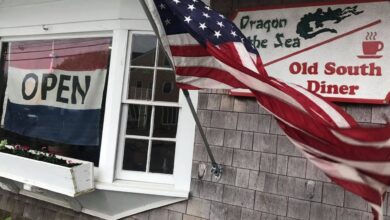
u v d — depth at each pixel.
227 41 2.95
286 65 3.65
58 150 4.91
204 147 4.11
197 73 3.21
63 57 5.02
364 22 3.35
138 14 4.41
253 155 3.87
